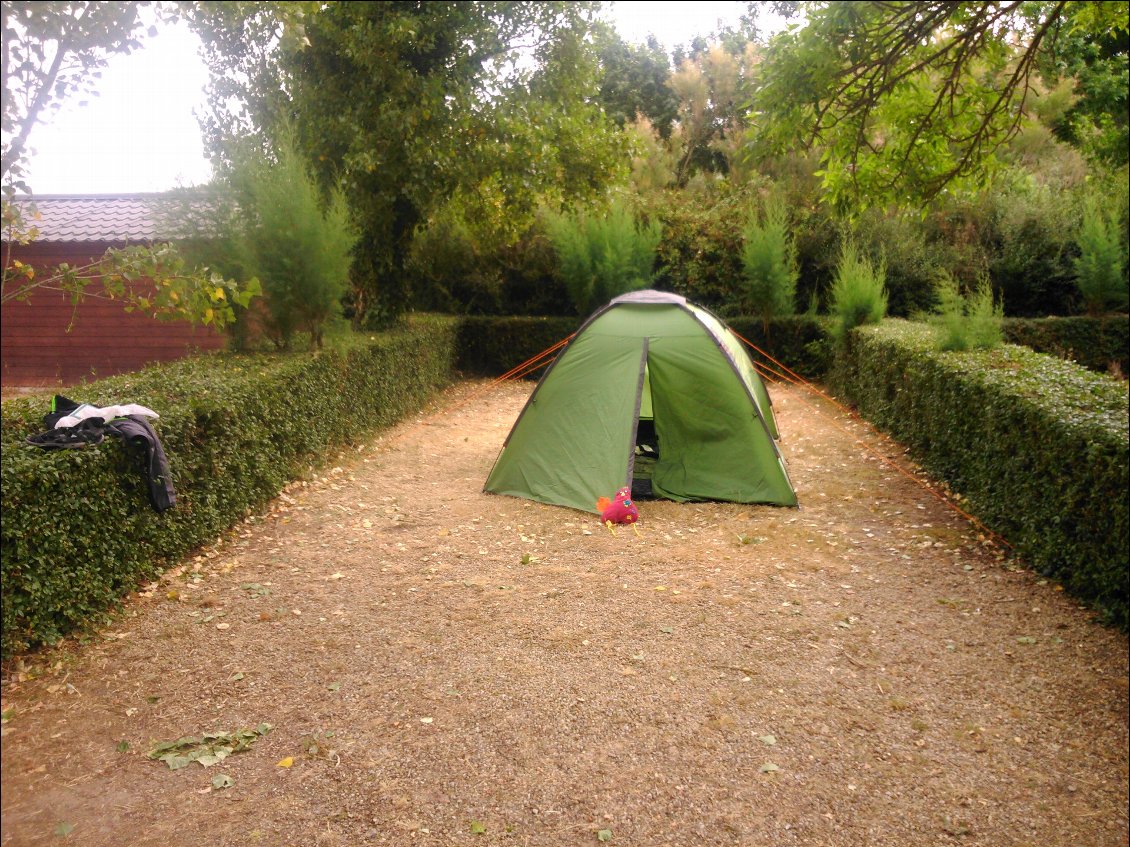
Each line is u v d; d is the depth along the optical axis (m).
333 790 3.39
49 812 3.18
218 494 6.25
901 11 5.66
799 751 3.75
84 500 4.67
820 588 5.62
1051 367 7.67
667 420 8.05
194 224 8.92
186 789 3.37
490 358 16.12
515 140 11.16
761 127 6.10
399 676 4.36
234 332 9.34
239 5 4.07
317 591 5.47
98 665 4.32
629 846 3.12
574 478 7.54
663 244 16.30
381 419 10.55
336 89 10.61
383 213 12.00
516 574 5.86
